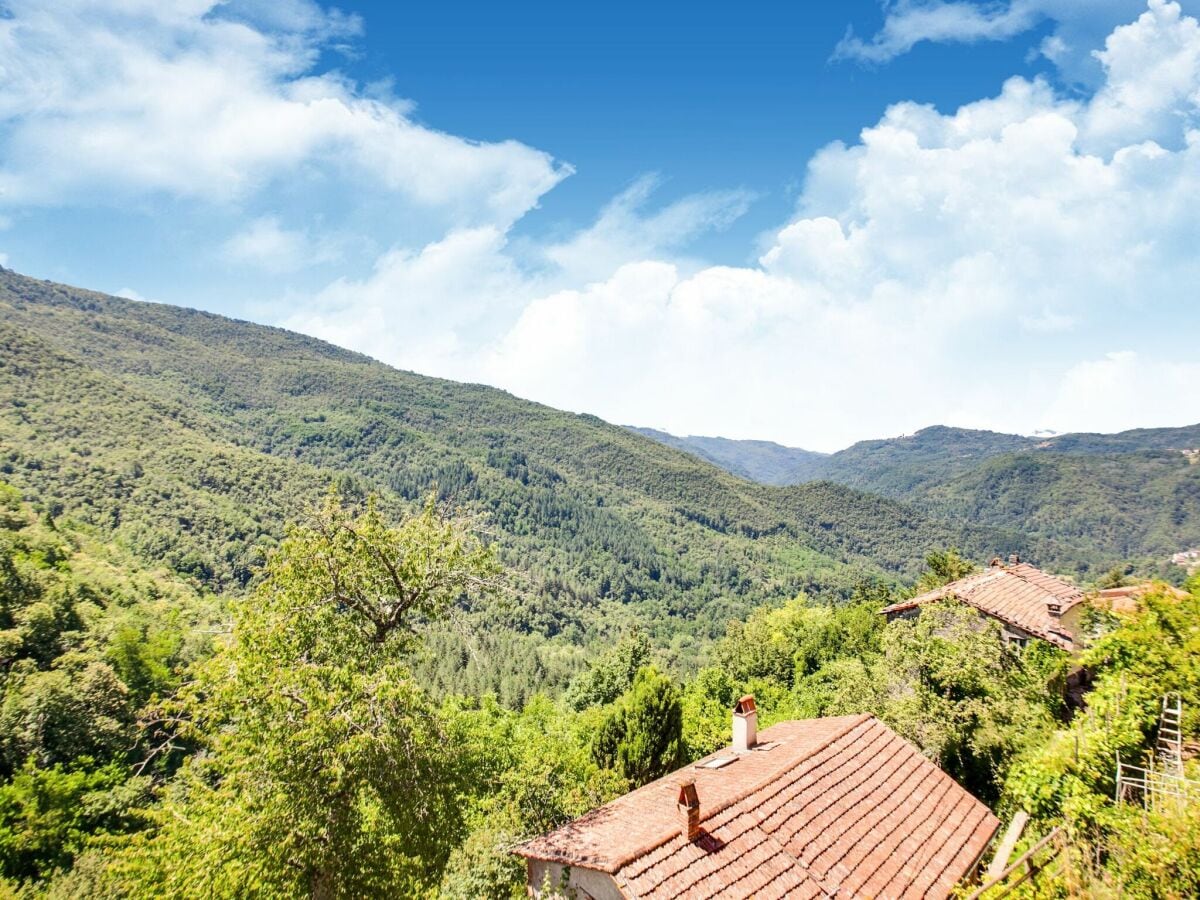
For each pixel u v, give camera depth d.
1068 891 10.78
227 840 16.22
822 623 58.56
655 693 31.88
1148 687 17.39
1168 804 12.46
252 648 17.81
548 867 15.95
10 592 61.00
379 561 20.30
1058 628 29.97
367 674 18.72
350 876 17.27
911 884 14.47
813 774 17.22
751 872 13.62
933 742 23.59
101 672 52.81
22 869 37.81
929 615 26.81
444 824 18.98
